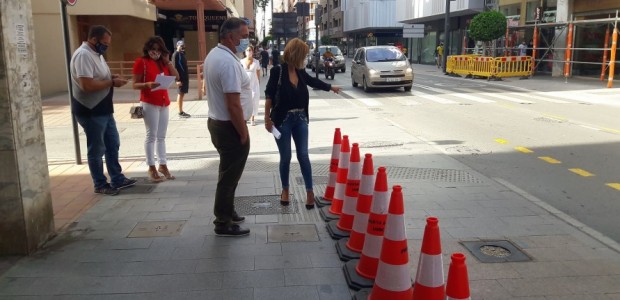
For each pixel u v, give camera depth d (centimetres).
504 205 571
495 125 1132
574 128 1073
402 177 693
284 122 541
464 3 3238
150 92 640
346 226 475
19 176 416
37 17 1919
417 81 2427
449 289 258
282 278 393
